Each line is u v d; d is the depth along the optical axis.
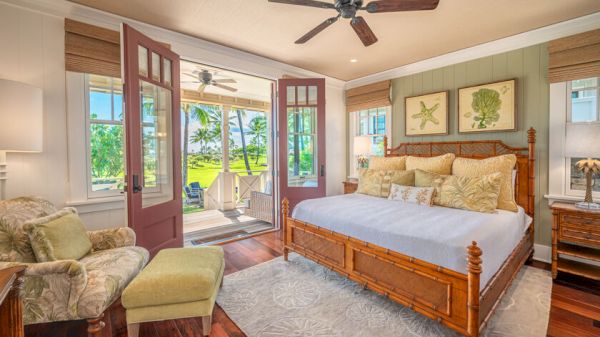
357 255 2.24
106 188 2.76
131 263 1.91
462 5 2.42
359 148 4.41
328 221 2.52
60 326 1.91
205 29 2.94
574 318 1.93
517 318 1.92
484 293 1.59
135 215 2.35
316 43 3.29
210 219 5.04
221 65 3.42
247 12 2.59
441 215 2.34
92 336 1.56
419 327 1.83
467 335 1.54
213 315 1.99
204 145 8.80
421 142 3.96
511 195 2.67
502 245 1.96
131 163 2.31
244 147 9.41
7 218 1.74
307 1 1.98
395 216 2.33
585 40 2.63
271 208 4.48
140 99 2.49
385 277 2.03
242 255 3.17
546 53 2.91
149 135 2.67
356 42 3.26
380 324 1.87
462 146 3.52
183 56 3.12
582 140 2.40
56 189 2.47
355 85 4.88
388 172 3.39
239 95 6.27
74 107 2.55
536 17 2.65
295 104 4.02
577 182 2.80
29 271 1.49
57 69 2.45
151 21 2.77
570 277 2.57
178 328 1.87
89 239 2.08
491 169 2.81
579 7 2.47
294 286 2.41
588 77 2.62
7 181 2.25
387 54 3.65
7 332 1.10
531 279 2.51
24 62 2.31
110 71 2.65
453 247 1.67
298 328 1.83
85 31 2.52
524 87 3.07
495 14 2.58
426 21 2.72
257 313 2.01
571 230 2.43
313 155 4.07
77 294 1.53
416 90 4.05
